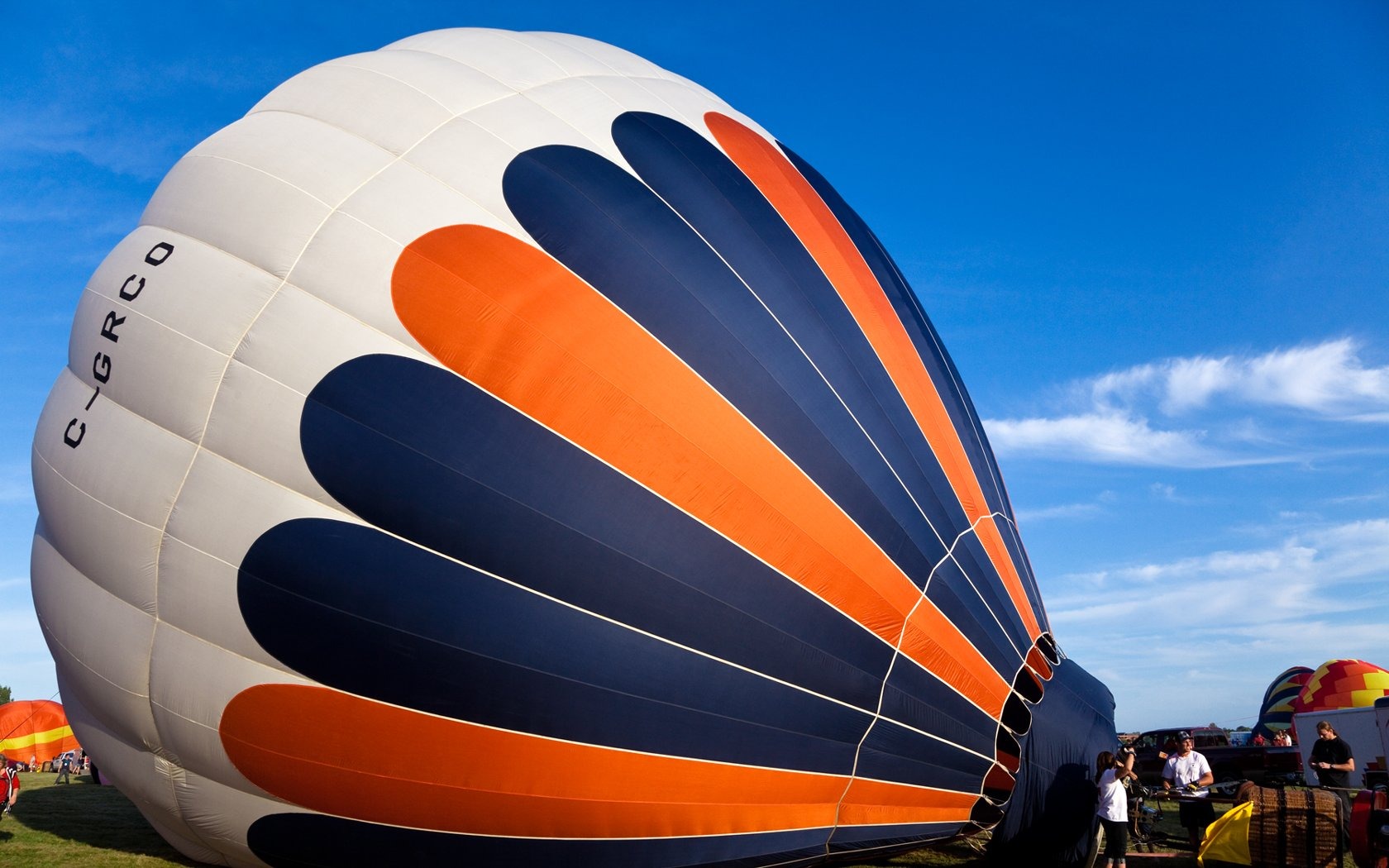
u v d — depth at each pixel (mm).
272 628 7762
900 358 10156
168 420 8148
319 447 7773
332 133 8961
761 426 8516
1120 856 9391
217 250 8516
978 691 9188
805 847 8695
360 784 7910
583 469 7863
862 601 8680
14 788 15000
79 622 8602
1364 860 9273
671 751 7980
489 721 7703
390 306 8023
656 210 9094
